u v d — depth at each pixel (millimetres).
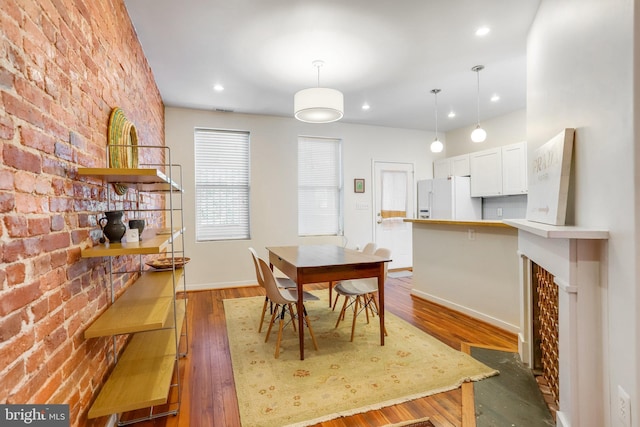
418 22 2475
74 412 1284
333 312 3529
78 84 1422
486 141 5367
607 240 1291
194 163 4578
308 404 1847
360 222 5613
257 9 2299
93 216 1572
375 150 5730
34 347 1021
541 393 1950
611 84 1274
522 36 2684
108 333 1378
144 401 1411
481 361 2348
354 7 2291
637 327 1107
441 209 5430
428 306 3684
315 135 5289
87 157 1522
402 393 1951
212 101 4258
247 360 2385
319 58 3064
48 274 1117
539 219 1956
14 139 944
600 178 1361
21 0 987
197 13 2334
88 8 1544
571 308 1383
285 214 5059
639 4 1102
